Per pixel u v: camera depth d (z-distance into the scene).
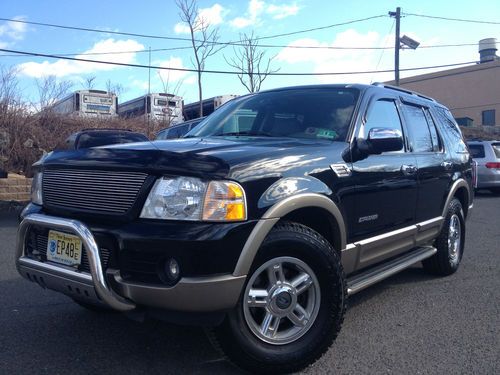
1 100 13.68
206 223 3.07
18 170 13.62
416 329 4.36
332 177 3.80
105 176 3.35
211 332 3.30
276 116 4.61
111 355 3.76
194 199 3.10
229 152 3.40
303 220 3.85
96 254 3.16
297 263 3.48
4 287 5.46
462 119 44.00
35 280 3.66
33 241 3.76
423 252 5.47
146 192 3.18
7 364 3.59
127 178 3.26
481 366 3.64
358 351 3.88
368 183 4.19
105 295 3.12
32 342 3.99
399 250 4.86
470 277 6.10
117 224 3.23
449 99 54.28
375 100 4.70
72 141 10.69
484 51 52.09
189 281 2.99
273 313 3.41
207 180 3.12
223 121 4.89
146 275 3.12
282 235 3.38
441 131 6.03
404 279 6.02
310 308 3.56
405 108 5.30
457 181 6.00
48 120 14.80
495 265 6.70
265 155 3.47
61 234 3.46
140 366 3.58
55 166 3.66
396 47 28.94
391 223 4.59
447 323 4.51
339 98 4.57
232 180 3.17
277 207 3.30
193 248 2.99
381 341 4.09
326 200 3.66
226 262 3.08
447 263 6.00
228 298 3.10
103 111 18.50
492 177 15.67
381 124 4.71
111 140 10.81
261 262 3.33
